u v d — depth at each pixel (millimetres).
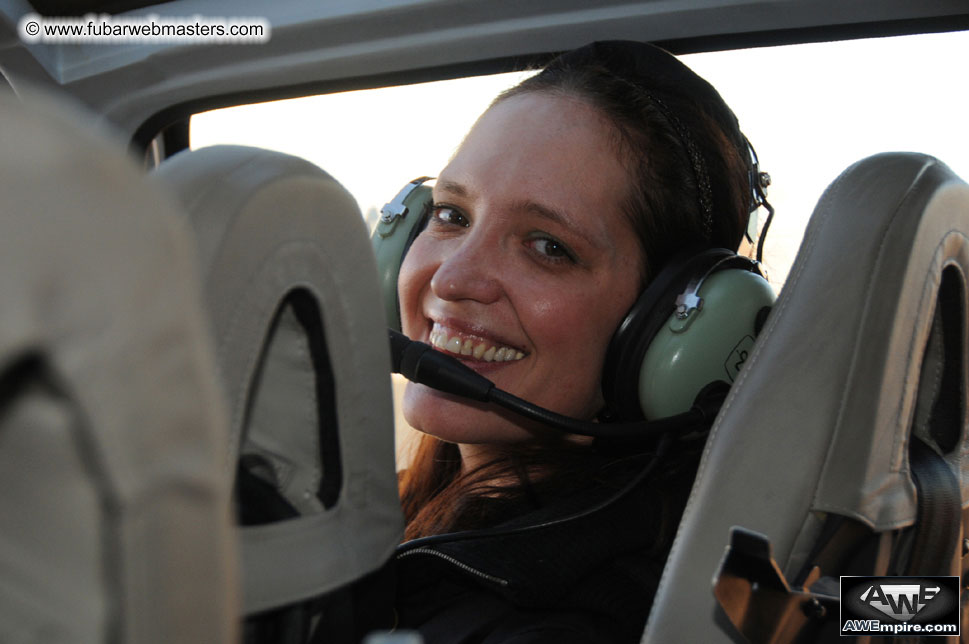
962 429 877
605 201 1165
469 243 1175
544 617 911
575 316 1157
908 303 757
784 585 675
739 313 1072
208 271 527
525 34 1545
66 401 279
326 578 600
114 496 286
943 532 812
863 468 747
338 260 613
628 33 1484
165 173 572
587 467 1154
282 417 627
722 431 825
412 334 1271
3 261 255
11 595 312
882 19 1344
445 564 960
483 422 1181
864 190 806
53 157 262
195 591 324
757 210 1366
